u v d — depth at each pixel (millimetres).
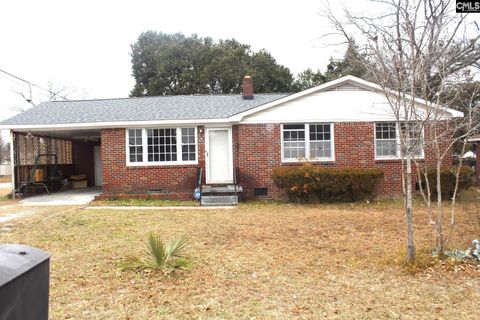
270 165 14750
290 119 14688
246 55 37062
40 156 18109
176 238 7797
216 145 15453
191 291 4965
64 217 10859
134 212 11859
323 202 13836
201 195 13852
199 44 37656
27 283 2504
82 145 21922
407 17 6035
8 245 2852
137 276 5531
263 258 6473
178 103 17516
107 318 4191
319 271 5766
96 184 21938
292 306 4477
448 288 4977
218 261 6289
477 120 7094
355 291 4930
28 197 16031
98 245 7492
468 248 6348
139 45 39094
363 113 14617
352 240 7754
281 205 13344
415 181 14539
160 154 15398
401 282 5234
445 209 11930
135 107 17109
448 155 14539
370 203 13531
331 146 14742
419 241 7508
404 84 5996
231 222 9898
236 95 18875
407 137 5977
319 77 33500
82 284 5270
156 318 4176
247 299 4695
